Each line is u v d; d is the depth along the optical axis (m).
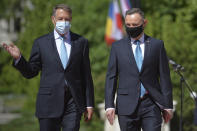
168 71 13.86
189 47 29.94
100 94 30.48
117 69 13.91
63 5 13.43
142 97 13.55
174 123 24.80
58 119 13.58
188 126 24.55
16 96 75.75
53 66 13.45
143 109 13.51
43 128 13.49
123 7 29.75
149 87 13.54
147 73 13.57
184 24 32.22
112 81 13.84
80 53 13.70
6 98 72.44
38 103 13.52
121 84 13.70
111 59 13.88
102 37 53.31
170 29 31.45
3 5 109.31
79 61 13.70
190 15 36.88
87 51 13.95
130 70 13.59
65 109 13.51
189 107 24.42
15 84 57.12
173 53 29.77
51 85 13.40
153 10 42.53
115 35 38.19
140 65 13.61
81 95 13.72
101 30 53.22
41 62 13.72
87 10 55.75
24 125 36.38
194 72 29.06
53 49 13.51
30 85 42.91
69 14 13.36
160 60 13.73
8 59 71.50
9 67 58.94
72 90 13.41
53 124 13.51
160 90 13.80
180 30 31.11
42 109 13.41
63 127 13.52
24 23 50.22
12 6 108.88
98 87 30.50
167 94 13.64
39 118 13.52
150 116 13.48
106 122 24.92
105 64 41.66
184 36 30.81
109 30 38.38
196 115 21.61
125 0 29.64
